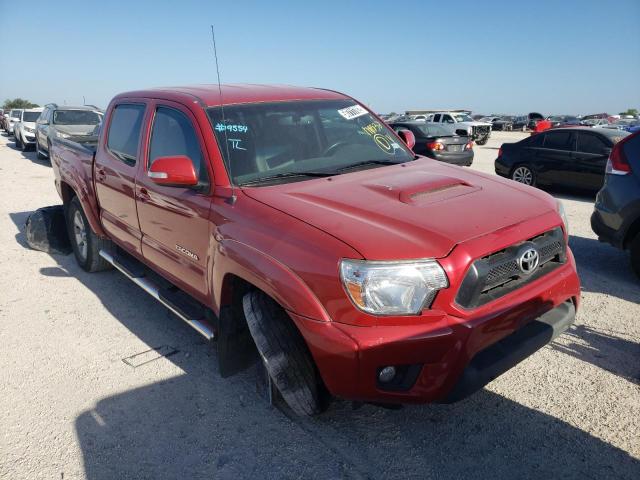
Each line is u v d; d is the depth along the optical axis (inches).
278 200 119.5
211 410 131.3
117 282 223.3
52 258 259.9
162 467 112.4
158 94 167.5
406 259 97.8
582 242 274.4
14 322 185.3
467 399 131.6
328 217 109.4
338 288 98.6
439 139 544.7
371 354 97.1
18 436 123.6
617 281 213.0
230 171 133.3
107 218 197.3
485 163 704.4
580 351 153.7
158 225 156.8
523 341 109.5
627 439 115.4
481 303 104.0
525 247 110.1
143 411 131.8
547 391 134.0
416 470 108.7
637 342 159.0
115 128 191.2
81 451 118.0
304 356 110.3
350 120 166.4
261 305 114.3
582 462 109.1
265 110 151.5
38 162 695.1
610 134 403.5
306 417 126.6
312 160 146.4
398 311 97.7
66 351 163.6
